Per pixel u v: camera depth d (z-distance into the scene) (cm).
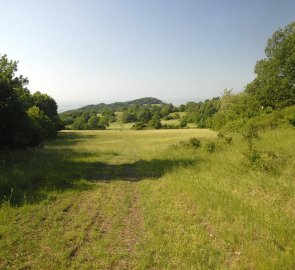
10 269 552
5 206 862
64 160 1797
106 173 1502
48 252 620
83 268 562
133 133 6438
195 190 997
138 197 1036
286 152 1341
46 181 1182
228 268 550
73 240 677
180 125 9075
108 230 738
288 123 2188
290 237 634
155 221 785
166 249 625
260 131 2206
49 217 816
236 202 852
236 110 3712
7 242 651
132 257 603
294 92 3200
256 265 545
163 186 1138
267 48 3512
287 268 530
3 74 1939
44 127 4384
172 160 1711
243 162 1229
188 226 740
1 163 1510
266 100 3312
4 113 1912
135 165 1762
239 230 678
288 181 971
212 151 1788
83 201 981
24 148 2250
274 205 805
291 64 3212
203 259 583
